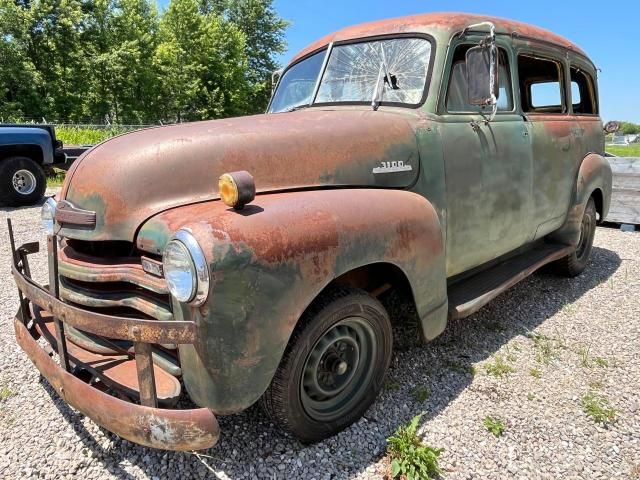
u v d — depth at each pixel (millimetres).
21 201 9289
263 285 1932
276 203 2135
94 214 2236
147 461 2316
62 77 34812
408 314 3656
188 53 40344
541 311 4148
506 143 3523
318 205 2225
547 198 4113
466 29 3205
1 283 4785
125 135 2551
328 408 2488
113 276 2170
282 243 1987
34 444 2432
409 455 2279
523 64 4324
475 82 2977
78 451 2383
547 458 2373
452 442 2469
